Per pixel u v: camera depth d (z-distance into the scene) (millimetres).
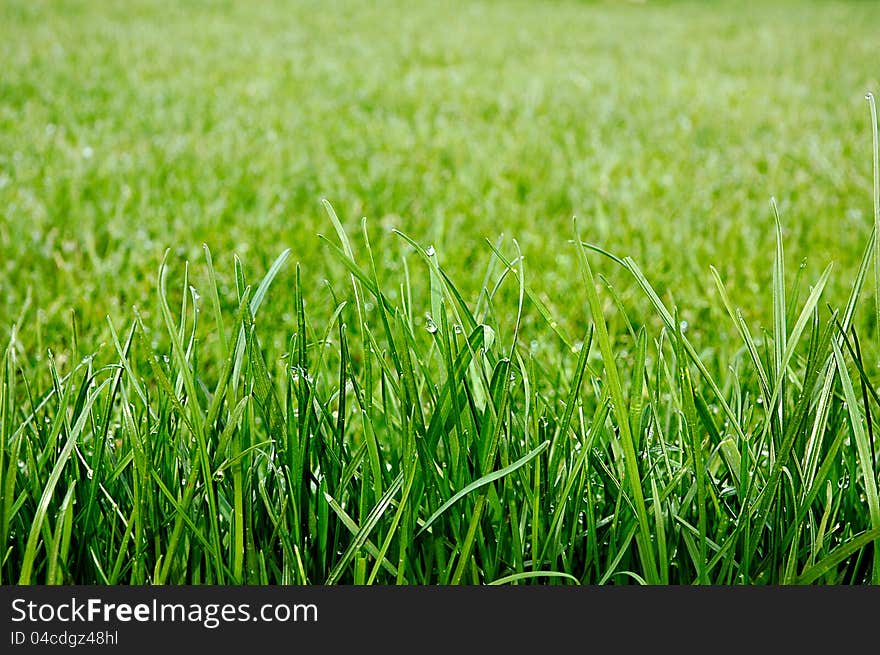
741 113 6801
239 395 1421
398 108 6898
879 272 1169
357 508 1393
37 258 3414
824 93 7699
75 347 1391
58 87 7207
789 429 1178
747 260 3438
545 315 1330
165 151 5223
